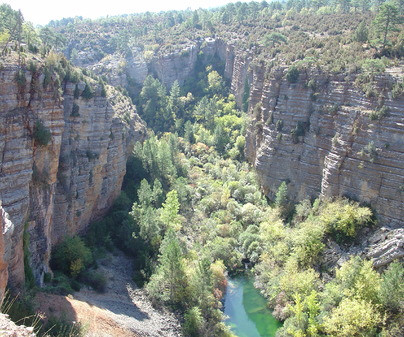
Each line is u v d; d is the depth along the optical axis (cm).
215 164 10444
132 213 6631
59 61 5500
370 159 5356
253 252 6456
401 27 7562
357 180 5572
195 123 12381
